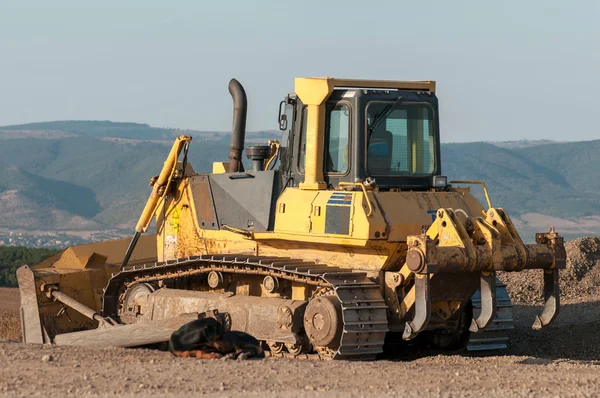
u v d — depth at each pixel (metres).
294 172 29.89
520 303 42.41
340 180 28.64
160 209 34.62
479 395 18.62
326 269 28.16
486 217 26.95
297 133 29.84
